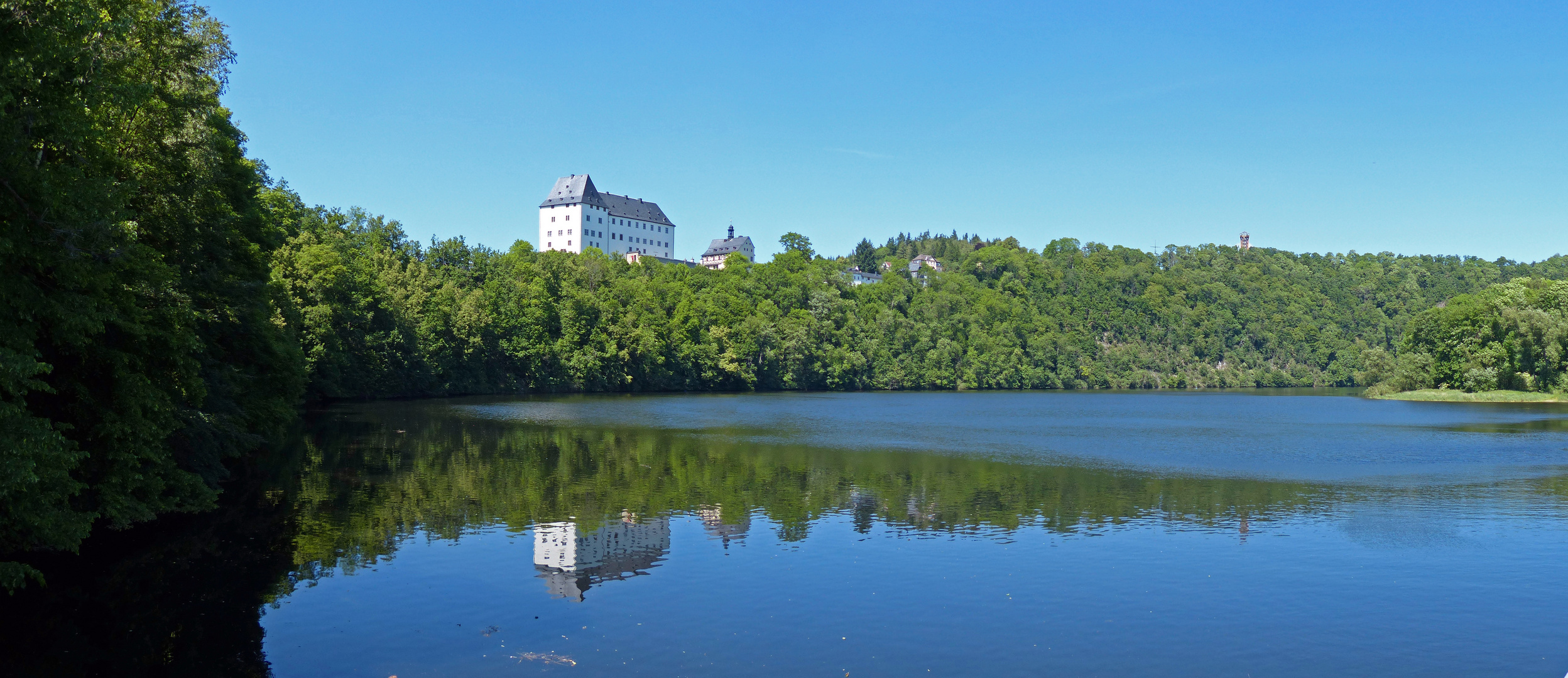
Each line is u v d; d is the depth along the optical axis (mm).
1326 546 26219
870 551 25094
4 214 17188
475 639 17469
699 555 24469
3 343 17281
